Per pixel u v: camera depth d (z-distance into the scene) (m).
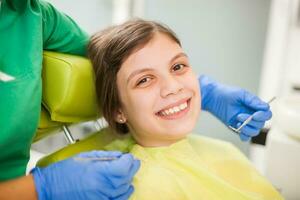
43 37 0.75
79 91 0.78
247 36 1.61
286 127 1.05
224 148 0.95
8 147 0.65
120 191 0.65
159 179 0.76
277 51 1.50
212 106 1.03
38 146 1.46
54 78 0.76
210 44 1.70
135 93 0.78
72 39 0.84
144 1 1.75
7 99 0.62
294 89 1.49
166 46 0.79
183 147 0.86
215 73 1.73
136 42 0.77
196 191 0.75
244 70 1.66
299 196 1.06
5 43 0.65
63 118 0.80
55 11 0.79
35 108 0.66
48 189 0.60
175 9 1.71
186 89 0.81
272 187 0.84
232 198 0.76
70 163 0.64
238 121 0.96
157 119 0.80
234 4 1.59
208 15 1.66
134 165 0.69
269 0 1.51
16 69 0.64
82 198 0.61
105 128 0.97
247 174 0.86
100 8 1.77
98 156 0.67
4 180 0.67
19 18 0.69
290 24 1.44
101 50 0.82
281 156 1.05
